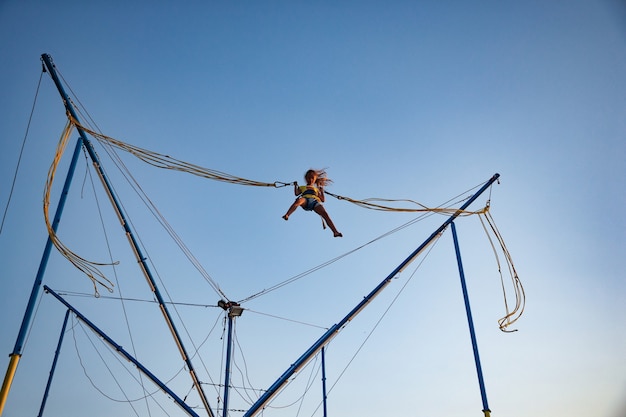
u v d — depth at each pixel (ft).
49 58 52.70
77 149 55.31
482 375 63.46
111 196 59.00
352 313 68.44
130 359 74.43
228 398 70.28
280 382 64.95
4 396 43.19
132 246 61.62
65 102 52.75
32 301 47.50
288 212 55.77
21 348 45.27
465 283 69.36
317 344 67.05
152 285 63.72
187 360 68.69
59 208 52.16
